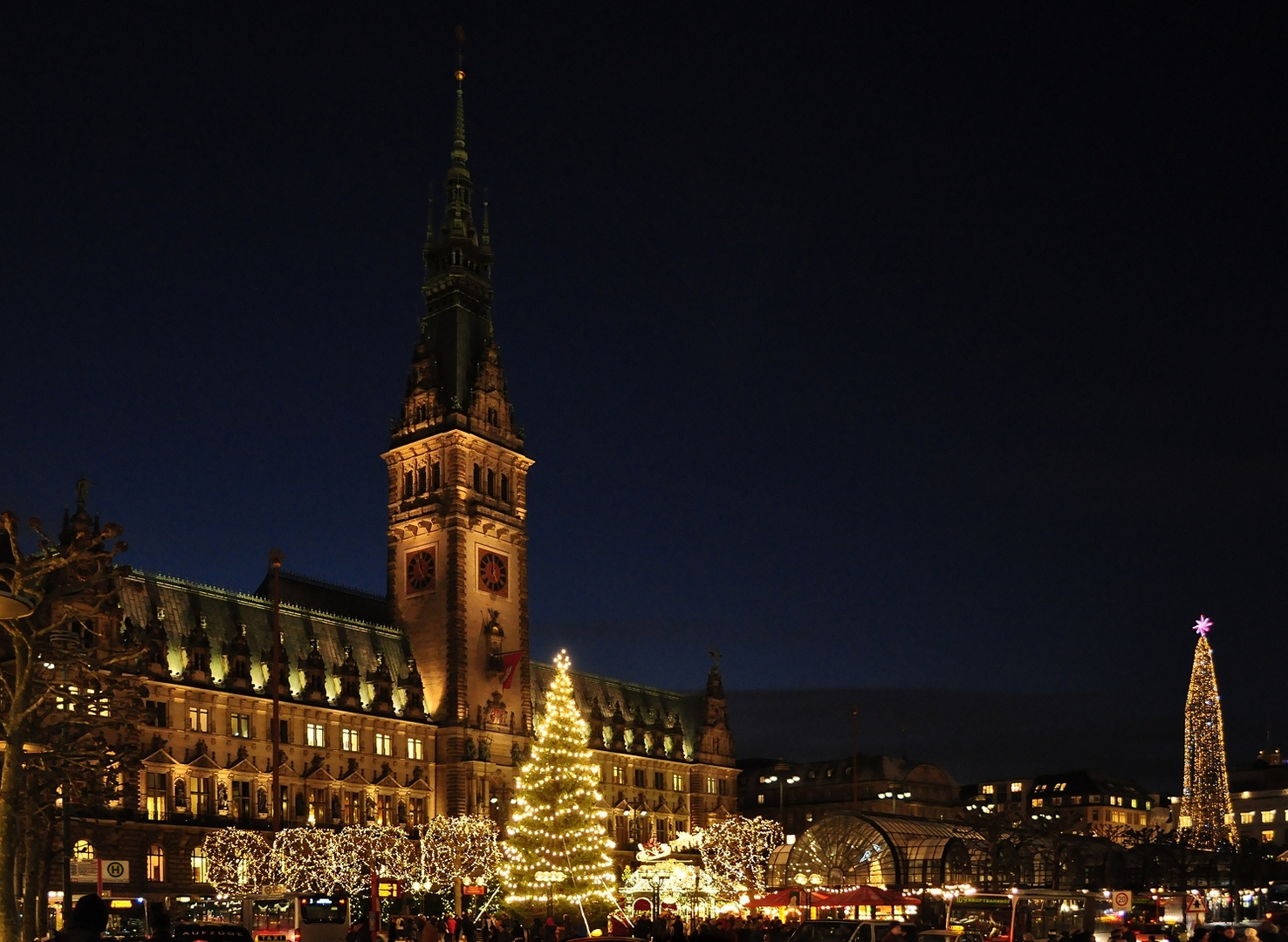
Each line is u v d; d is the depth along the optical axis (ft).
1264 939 125.70
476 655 516.73
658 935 237.25
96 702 201.36
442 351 546.67
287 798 442.50
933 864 430.61
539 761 337.31
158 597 433.48
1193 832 514.68
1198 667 524.93
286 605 479.00
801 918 290.56
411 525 528.22
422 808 494.59
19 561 142.41
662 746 650.84
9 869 129.70
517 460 551.59
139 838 385.91
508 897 333.62
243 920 277.64
